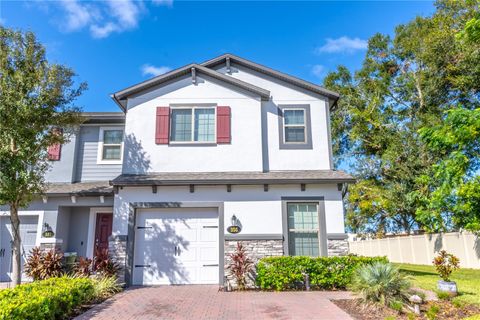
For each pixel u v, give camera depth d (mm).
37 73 9961
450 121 10328
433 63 22375
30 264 10930
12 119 9586
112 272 10312
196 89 12602
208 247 11164
